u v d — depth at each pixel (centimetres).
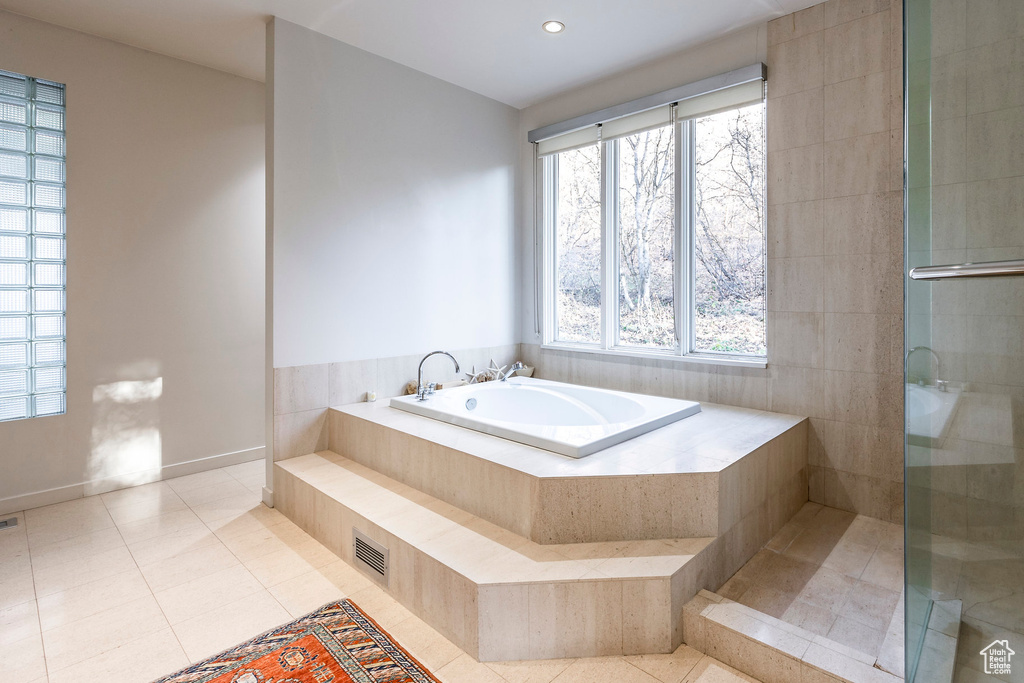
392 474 269
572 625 175
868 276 260
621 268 364
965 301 108
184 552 245
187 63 335
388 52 320
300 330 296
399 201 337
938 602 114
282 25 282
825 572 214
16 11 274
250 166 365
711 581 199
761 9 274
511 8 272
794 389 286
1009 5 100
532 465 211
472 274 382
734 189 310
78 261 300
